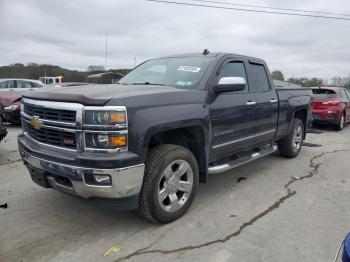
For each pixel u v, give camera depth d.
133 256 3.17
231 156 5.15
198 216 4.03
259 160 6.82
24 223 3.82
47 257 3.15
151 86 4.12
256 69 5.53
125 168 3.20
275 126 5.96
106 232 3.63
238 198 4.65
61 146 3.45
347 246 1.91
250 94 5.12
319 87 12.49
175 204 3.85
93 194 3.30
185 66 4.69
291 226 3.80
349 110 12.98
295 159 6.99
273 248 3.32
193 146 4.21
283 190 5.00
